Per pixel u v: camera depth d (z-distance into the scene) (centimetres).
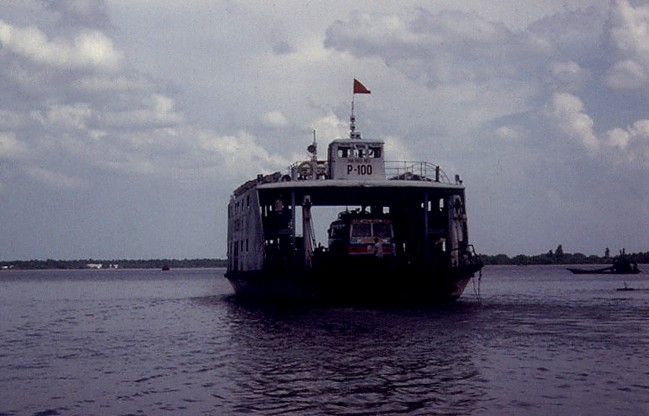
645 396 2066
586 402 1997
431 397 2075
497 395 2092
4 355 3145
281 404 2019
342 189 5147
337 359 2758
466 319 4244
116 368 2716
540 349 2986
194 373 2552
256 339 3450
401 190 5212
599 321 4222
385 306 5144
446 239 5266
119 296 9362
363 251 4922
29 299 8750
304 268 4922
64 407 2061
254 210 5350
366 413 1905
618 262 15238
